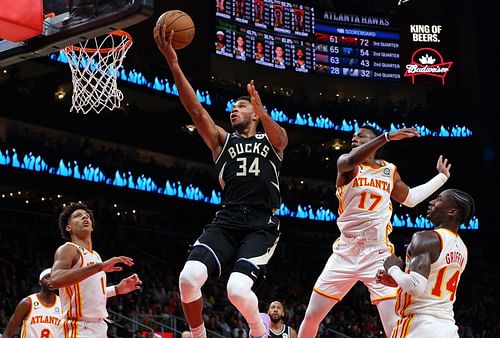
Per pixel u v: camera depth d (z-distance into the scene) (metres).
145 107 24.19
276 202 4.94
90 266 4.82
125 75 21.20
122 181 20.53
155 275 18.80
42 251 17.84
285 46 25.41
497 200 26.03
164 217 24.17
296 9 25.81
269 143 4.97
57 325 6.98
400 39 27.19
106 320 5.45
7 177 18.09
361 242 5.59
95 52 6.59
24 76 21.19
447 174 5.96
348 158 5.28
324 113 26.56
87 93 6.46
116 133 20.92
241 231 4.85
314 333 5.90
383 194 5.62
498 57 27.19
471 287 24.48
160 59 23.12
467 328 21.42
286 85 27.94
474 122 26.83
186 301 4.66
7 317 14.26
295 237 25.05
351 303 21.66
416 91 28.62
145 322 15.16
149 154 24.30
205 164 25.44
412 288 4.36
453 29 27.72
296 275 22.72
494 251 25.84
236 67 26.28
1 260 15.81
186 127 23.70
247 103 5.16
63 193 19.31
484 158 26.36
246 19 24.70
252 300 4.61
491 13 27.34
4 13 5.20
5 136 20.94
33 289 15.32
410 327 4.50
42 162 18.77
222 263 4.77
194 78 24.36
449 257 4.52
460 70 27.45
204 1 25.23
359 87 28.38
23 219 19.72
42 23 5.46
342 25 26.48
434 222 4.77
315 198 25.47
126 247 19.61
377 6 27.12
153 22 23.48
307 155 26.08
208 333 15.70
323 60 26.00
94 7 5.32
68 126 19.81
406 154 27.06
